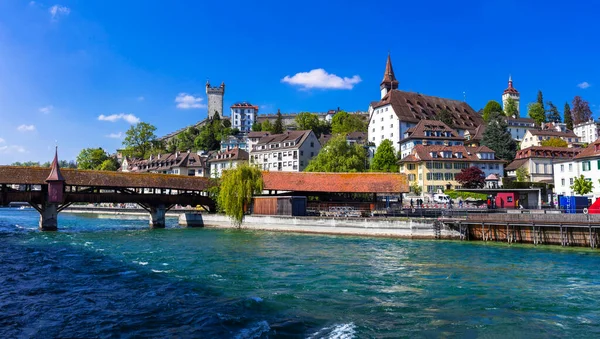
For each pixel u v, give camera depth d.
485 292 18.25
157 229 49.22
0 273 21.97
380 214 44.91
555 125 130.00
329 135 130.00
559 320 14.47
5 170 45.28
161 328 13.50
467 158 76.88
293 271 22.77
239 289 18.62
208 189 55.84
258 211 49.78
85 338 12.66
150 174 53.59
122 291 18.22
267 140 106.50
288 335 12.85
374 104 111.25
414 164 75.81
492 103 133.00
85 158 138.12
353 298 17.19
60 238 38.53
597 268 23.69
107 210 85.25
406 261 26.03
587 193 52.50
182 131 177.25
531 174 78.50
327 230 42.59
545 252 29.66
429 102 110.50
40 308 15.67
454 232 37.44
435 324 13.98
